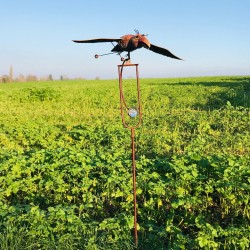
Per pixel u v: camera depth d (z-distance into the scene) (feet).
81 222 21.44
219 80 181.57
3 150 38.32
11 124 59.00
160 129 52.37
